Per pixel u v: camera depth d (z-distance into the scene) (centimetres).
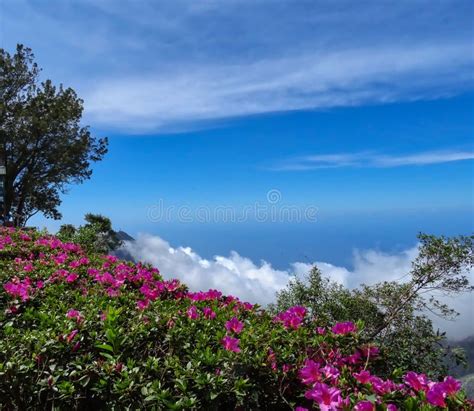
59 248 823
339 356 342
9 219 2586
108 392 293
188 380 288
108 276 565
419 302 622
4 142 2731
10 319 423
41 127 2691
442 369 532
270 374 302
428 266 625
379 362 358
